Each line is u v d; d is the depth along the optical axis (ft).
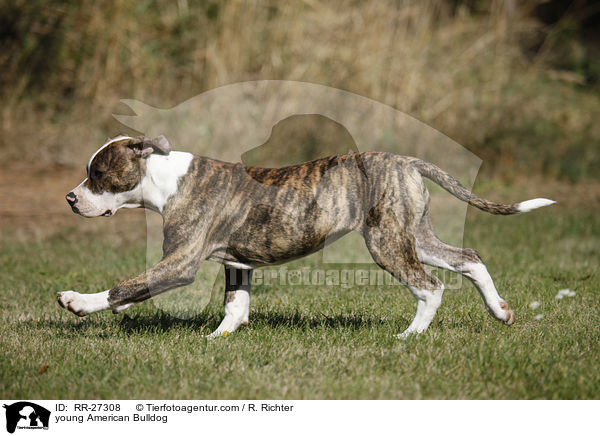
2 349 19.90
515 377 17.58
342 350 19.65
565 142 61.31
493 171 59.36
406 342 20.03
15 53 61.11
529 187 56.70
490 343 19.83
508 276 30.89
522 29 65.62
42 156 56.54
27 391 16.90
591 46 75.72
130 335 21.98
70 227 42.50
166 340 20.98
